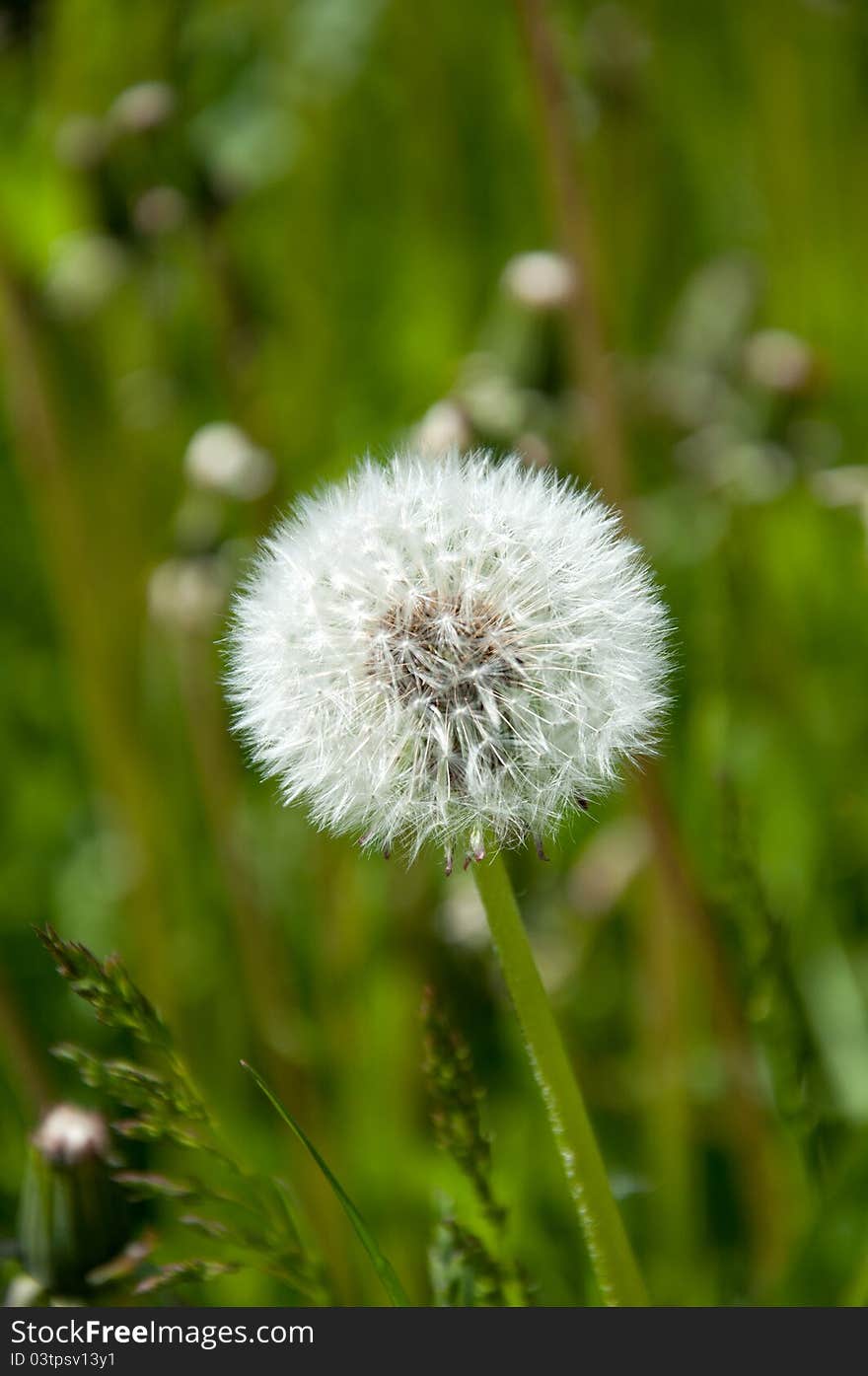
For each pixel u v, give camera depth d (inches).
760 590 20.4
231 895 18.8
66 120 20.3
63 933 20.6
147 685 21.7
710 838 18.1
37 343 21.0
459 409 17.5
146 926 19.6
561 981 18.8
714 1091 17.7
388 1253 17.2
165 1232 17.1
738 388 23.6
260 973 18.7
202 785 19.3
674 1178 17.1
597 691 13.3
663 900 17.6
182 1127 13.7
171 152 19.7
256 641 13.6
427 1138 18.1
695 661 20.5
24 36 20.0
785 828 19.0
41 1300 14.6
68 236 20.4
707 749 18.2
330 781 13.3
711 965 17.4
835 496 21.0
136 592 23.4
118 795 20.2
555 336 18.8
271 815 21.2
